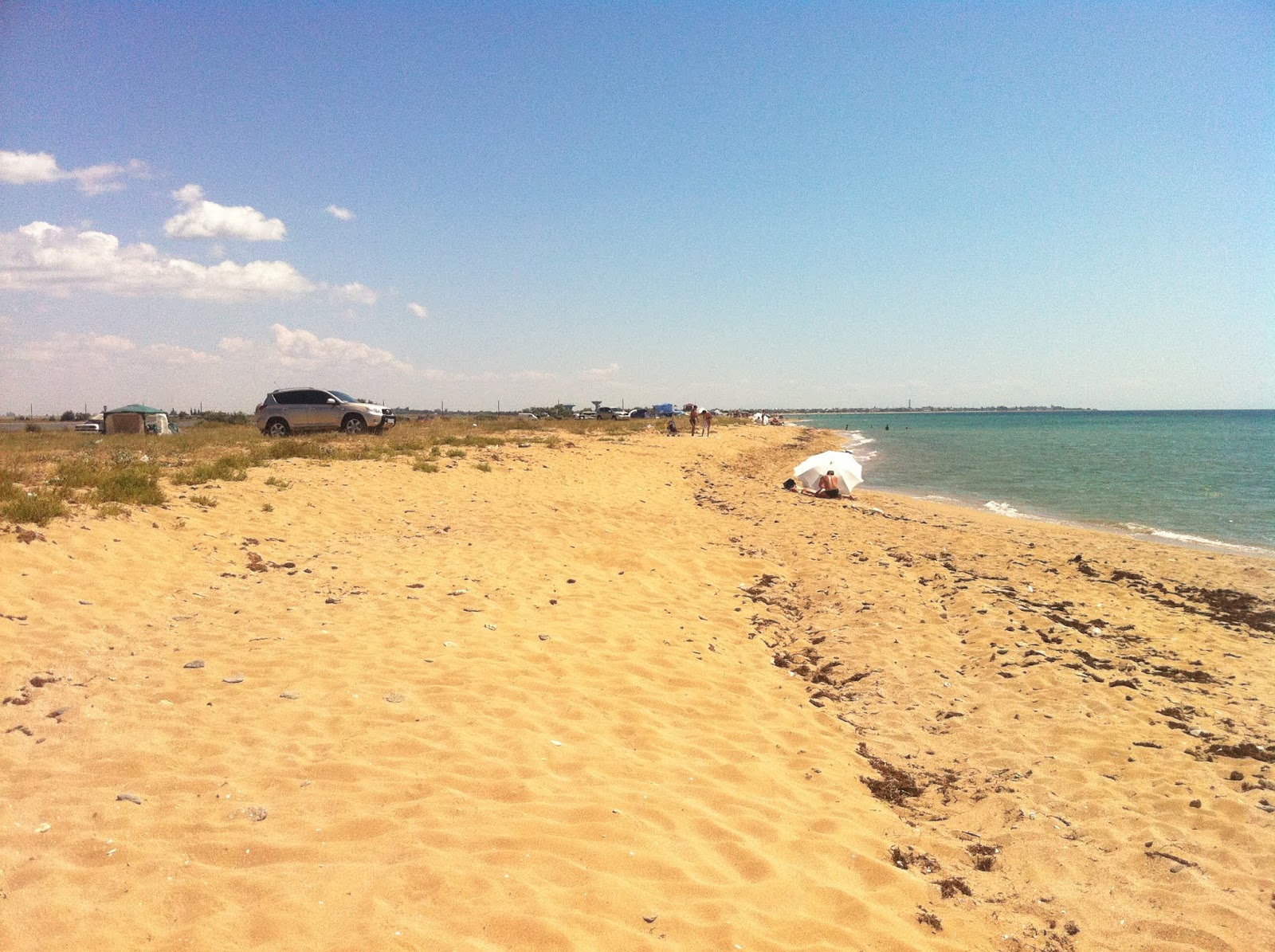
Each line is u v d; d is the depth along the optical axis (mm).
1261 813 5375
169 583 8930
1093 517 23781
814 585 12031
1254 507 26094
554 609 9414
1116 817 5324
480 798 4715
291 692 6164
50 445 22891
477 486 18250
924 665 8492
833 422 183875
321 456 20594
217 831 4105
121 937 3201
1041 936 4055
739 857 4391
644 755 5730
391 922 3428
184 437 28734
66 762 4766
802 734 6574
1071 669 8500
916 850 4848
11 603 7410
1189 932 4105
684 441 40438
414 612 8734
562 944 3371
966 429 119812
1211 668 8961
